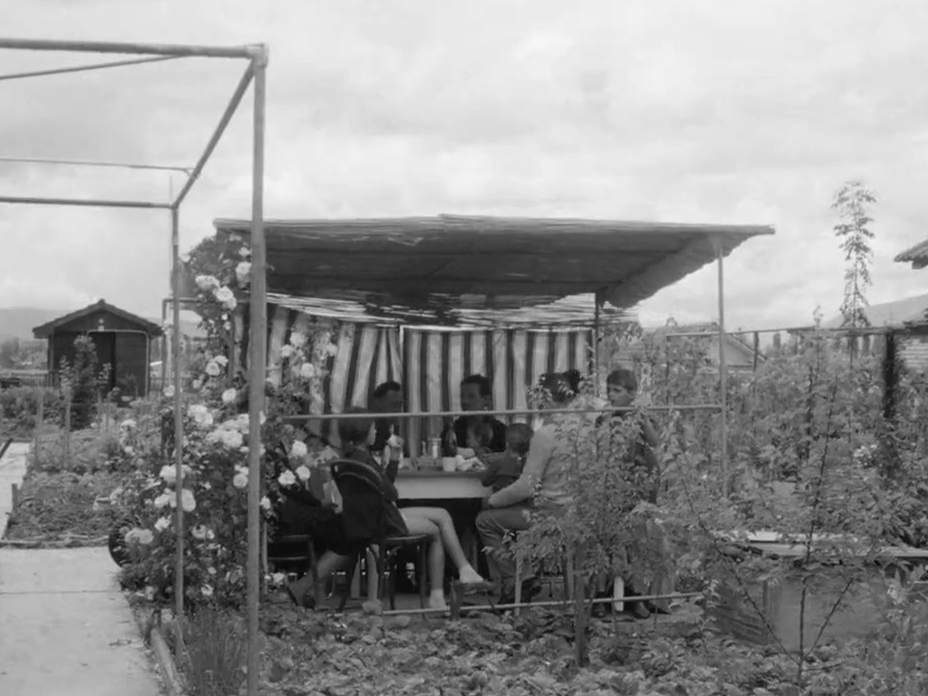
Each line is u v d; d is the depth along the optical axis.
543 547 9.04
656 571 9.02
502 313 14.69
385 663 8.72
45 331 47.22
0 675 8.57
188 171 9.05
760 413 7.82
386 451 11.70
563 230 10.17
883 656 7.46
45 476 22.19
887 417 10.46
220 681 7.71
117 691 8.17
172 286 9.13
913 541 8.53
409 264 12.09
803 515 7.38
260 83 5.62
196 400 10.20
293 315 11.70
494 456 11.45
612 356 13.93
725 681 8.03
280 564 11.28
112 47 5.39
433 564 10.82
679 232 10.32
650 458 9.92
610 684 7.98
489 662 8.68
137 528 9.84
